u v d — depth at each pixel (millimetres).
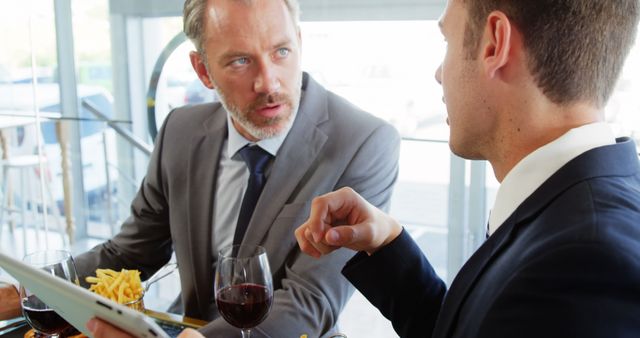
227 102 1456
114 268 1666
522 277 626
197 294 1566
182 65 2982
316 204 1054
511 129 744
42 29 3268
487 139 778
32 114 3426
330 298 1354
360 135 1524
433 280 1081
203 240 1562
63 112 3352
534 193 708
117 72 3146
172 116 1716
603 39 691
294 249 1460
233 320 1066
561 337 576
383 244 1079
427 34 2316
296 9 1449
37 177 3537
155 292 2549
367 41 2424
